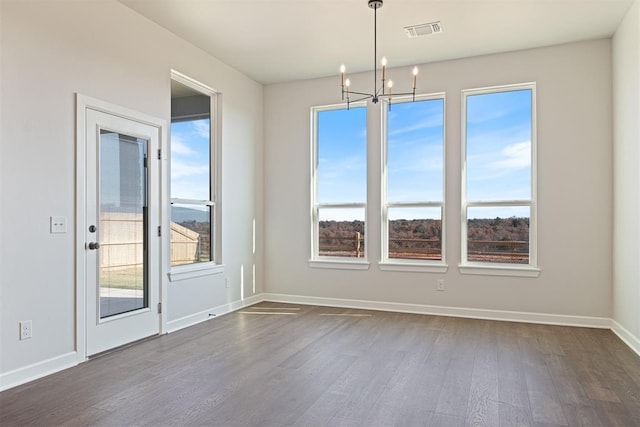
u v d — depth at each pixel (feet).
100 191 11.38
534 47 15.17
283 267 18.94
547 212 15.08
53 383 9.38
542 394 8.91
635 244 11.98
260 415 7.93
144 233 12.92
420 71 16.78
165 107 13.66
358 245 17.97
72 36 10.62
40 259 9.78
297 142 18.76
